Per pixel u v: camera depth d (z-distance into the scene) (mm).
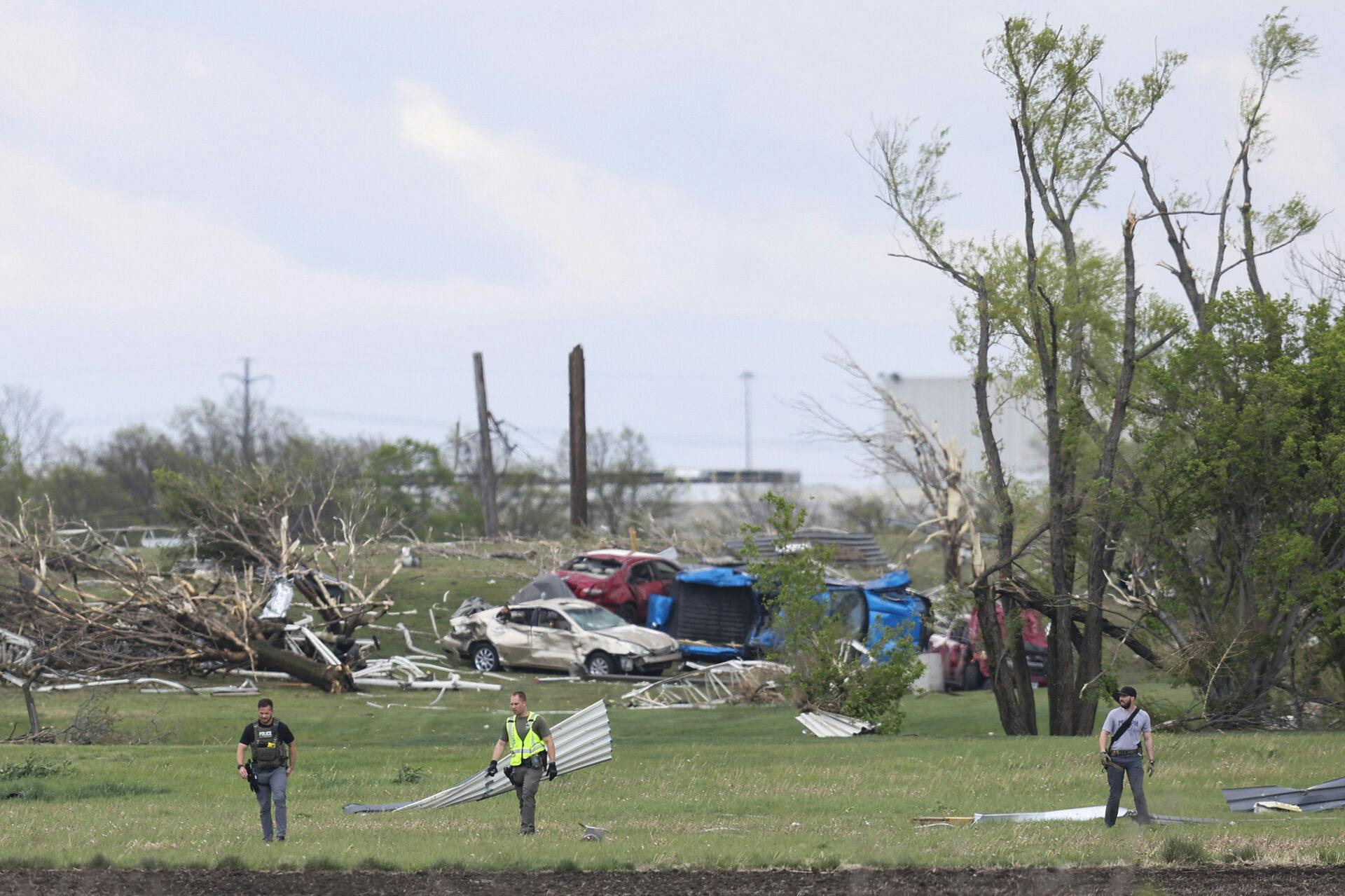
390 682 86625
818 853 34625
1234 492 70000
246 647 87938
